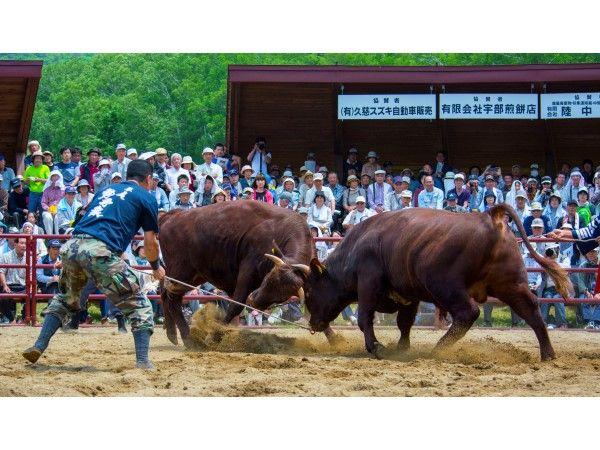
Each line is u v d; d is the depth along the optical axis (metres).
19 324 16.14
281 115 25.00
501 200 21.17
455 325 10.84
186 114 58.53
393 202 21.12
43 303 19.66
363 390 8.78
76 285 9.88
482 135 25.94
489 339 13.17
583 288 17.17
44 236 16.20
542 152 26.14
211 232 12.95
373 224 12.00
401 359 11.67
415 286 11.30
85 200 19.47
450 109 23.31
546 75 22.88
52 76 72.88
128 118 57.59
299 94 24.45
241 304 12.32
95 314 18.75
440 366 10.38
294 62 57.81
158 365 10.22
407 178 21.23
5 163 23.75
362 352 12.61
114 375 9.41
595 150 25.88
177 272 13.20
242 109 24.81
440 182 23.41
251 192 20.23
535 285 17.16
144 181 10.23
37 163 20.75
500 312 20.16
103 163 20.25
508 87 24.64
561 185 22.08
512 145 26.11
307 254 12.53
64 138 60.00
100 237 9.63
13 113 23.17
